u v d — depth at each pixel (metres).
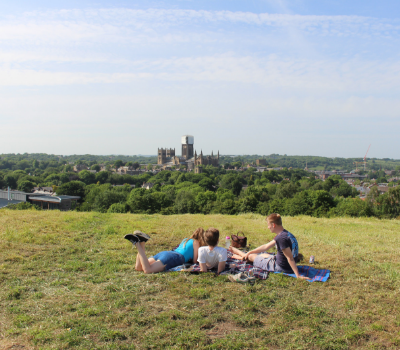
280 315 4.96
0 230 10.45
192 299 5.45
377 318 4.97
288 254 6.49
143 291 5.67
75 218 14.28
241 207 53.78
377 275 6.90
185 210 58.38
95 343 4.10
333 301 5.53
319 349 4.14
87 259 7.66
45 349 3.90
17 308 4.94
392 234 13.20
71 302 5.21
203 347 4.05
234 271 6.78
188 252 7.22
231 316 4.90
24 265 6.93
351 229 14.70
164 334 4.33
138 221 14.38
